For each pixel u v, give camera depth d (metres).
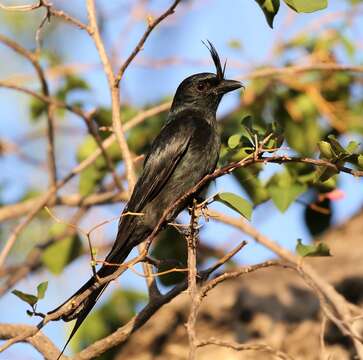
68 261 12.70
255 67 12.86
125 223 9.60
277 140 7.86
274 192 10.41
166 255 12.49
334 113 12.83
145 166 10.07
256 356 12.31
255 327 12.70
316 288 8.20
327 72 12.90
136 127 13.07
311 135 12.69
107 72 9.56
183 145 10.06
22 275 12.90
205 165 10.12
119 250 9.49
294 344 12.37
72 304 7.46
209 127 10.39
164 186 9.99
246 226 10.81
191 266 7.61
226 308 12.97
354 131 12.73
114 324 12.50
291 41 12.98
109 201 12.65
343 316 9.38
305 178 10.41
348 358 11.88
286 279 13.56
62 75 13.06
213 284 7.63
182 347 12.61
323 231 12.05
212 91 10.68
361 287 13.03
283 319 12.75
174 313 12.89
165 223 9.84
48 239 12.69
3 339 8.93
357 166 7.76
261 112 12.85
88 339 12.16
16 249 14.70
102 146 11.88
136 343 12.73
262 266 8.04
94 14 9.60
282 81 12.70
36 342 8.80
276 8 7.70
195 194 9.37
